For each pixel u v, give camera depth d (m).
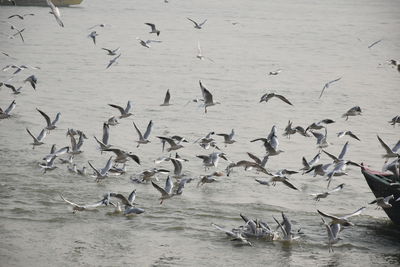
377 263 29.02
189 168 40.22
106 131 32.53
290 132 37.47
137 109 56.62
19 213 32.34
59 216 32.28
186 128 50.75
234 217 33.25
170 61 85.06
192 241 30.31
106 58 85.56
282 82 72.75
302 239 30.89
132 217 32.56
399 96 67.31
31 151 42.16
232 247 29.84
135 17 139.88
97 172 33.75
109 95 62.22
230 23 134.75
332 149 46.91
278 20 142.62
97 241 29.98
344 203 36.06
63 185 36.22
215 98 62.66
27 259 28.06
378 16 158.62
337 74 79.62
